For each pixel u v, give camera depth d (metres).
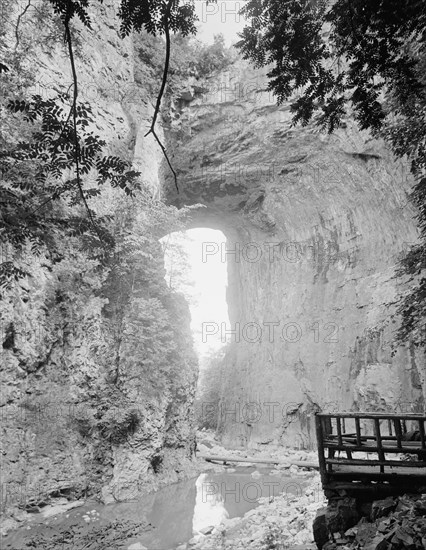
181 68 27.41
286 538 7.79
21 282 11.32
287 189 28.66
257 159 28.33
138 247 14.25
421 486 5.79
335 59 3.32
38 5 9.30
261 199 30.08
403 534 4.64
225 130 28.22
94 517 10.26
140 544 8.44
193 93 28.42
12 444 10.31
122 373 13.79
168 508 11.31
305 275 27.97
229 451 23.97
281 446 24.34
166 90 26.70
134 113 21.72
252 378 28.22
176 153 28.47
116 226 13.52
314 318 26.50
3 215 2.92
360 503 6.00
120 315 14.55
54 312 12.46
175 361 16.17
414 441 7.07
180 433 16.12
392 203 22.95
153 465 13.97
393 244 23.23
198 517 10.52
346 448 6.28
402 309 7.61
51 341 12.14
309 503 10.71
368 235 24.83
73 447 11.76
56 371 12.19
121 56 20.97
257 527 8.97
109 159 2.66
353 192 25.53
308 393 25.06
